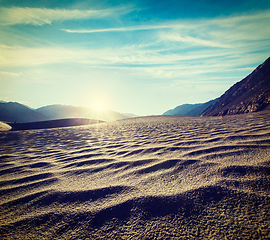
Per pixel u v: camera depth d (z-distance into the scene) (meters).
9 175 2.36
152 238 0.95
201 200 1.25
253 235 0.89
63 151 3.98
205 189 1.39
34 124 24.77
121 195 1.47
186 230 0.98
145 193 1.45
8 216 1.31
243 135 3.45
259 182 1.39
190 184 1.52
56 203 1.45
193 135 4.38
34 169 2.60
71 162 2.88
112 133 7.43
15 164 2.94
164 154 2.73
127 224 1.09
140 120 15.06
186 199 1.29
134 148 3.55
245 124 5.62
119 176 1.98
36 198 1.57
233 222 1.01
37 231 1.11
